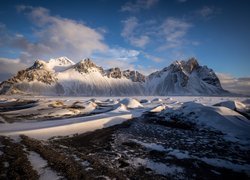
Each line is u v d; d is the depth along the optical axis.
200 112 42.56
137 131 35.94
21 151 19.22
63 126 35.75
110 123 42.25
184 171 18.73
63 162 17.17
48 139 29.09
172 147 26.14
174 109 51.47
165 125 41.31
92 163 18.33
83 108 74.75
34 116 53.94
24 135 28.17
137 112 61.19
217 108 41.97
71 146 26.20
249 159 22.05
